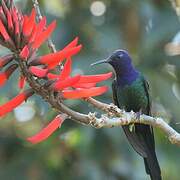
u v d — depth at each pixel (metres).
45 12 13.88
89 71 12.89
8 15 5.50
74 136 13.73
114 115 6.52
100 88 5.62
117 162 12.88
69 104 11.97
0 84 5.57
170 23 13.84
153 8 14.02
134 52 13.87
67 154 13.91
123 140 12.76
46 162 13.84
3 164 14.02
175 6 14.31
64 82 5.47
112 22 14.13
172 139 6.66
